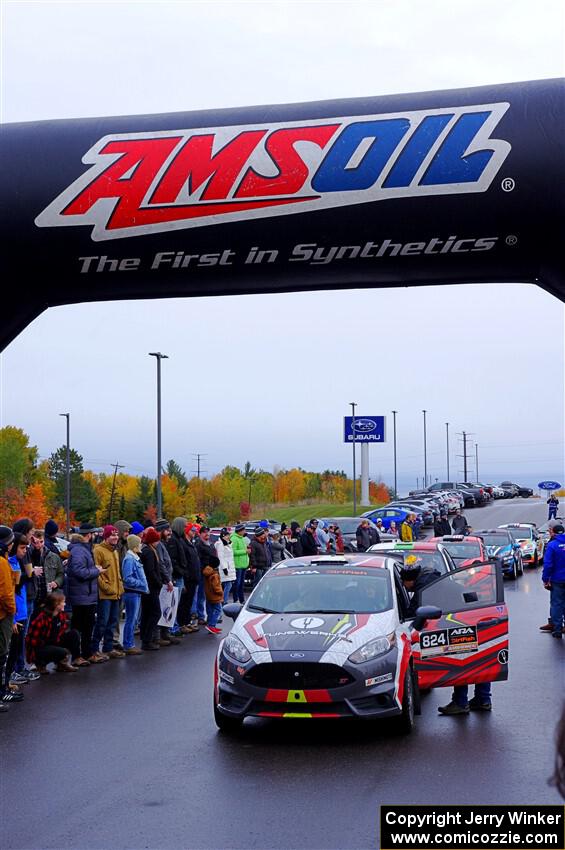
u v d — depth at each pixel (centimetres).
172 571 1598
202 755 826
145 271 1032
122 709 1033
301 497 13838
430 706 1038
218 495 11106
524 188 969
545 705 1023
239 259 1012
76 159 1023
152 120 1035
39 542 1292
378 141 985
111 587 1407
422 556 1290
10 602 1034
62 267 1038
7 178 1027
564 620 1638
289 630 907
